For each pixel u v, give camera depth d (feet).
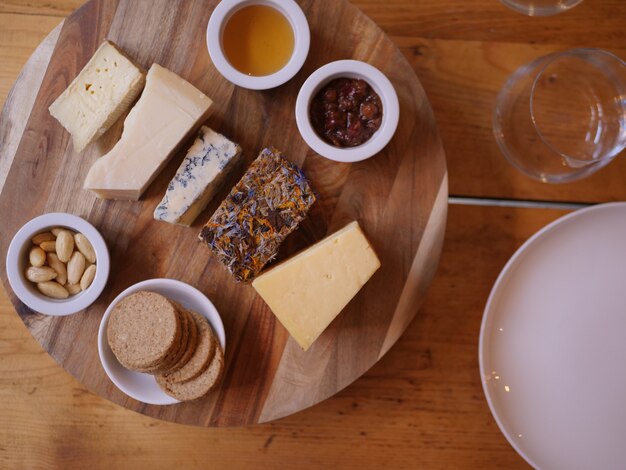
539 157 1.55
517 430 1.47
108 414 1.56
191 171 1.39
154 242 1.44
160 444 1.56
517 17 1.56
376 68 1.39
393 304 1.42
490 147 1.56
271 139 1.44
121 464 1.55
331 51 1.42
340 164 1.43
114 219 1.44
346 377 1.42
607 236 1.43
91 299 1.38
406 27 1.55
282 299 1.36
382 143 1.35
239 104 1.44
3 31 1.53
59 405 1.55
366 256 1.36
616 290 1.46
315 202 1.43
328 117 1.38
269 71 1.41
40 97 1.44
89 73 1.40
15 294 1.42
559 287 1.46
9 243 1.43
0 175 1.43
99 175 1.38
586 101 1.57
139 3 1.43
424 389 1.56
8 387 1.55
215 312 1.39
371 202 1.43
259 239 1.39
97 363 1.42
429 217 1.42
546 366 1.48
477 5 1.56
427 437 1.56
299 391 1.42
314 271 1.36
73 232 1.43
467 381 1.56
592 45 1.57
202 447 1.56
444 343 1.56
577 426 1.48
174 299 1.44
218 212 1.39
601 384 1.48
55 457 1.55
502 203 1.56
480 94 1.56
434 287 1.56
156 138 1.38
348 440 1.56
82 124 1.42
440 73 1.56
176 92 1.38
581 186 1.56
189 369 1.38
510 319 1.47
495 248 1.56
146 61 1.44
